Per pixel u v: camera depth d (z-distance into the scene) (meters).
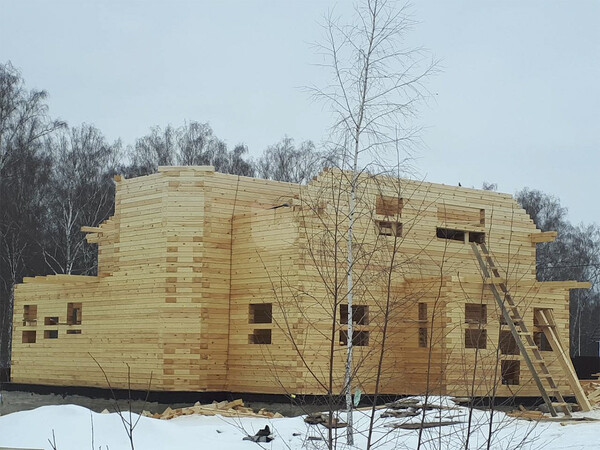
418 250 25.22
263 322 25.19
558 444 15.61
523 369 24.70
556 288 25.62
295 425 18.14
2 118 39.97
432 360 23.73
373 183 24.31
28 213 41.06
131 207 25.52
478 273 26.36
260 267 23.80
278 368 22.80
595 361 39.31
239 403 22.94
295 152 49.41
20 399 28.00
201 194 24.42
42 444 14.65
